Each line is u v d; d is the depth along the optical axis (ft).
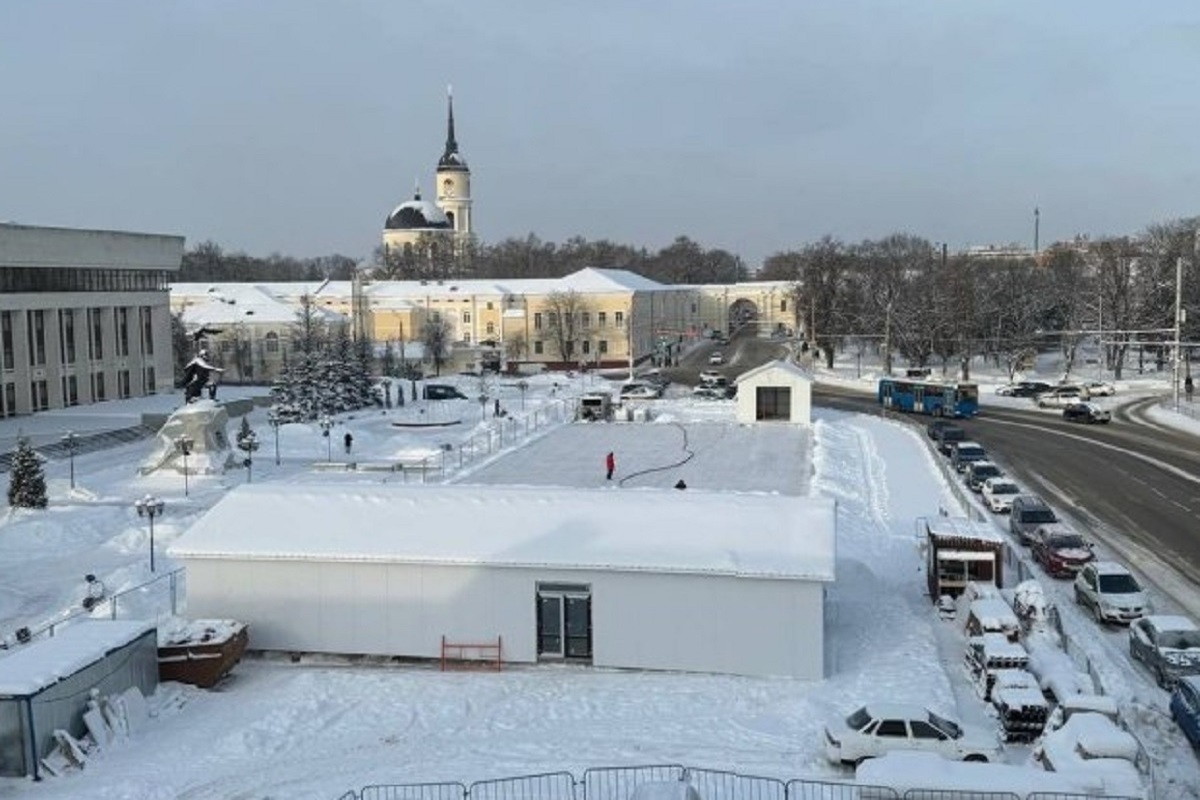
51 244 296.30
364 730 87.25
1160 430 258.78
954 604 113.70
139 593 120.67
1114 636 106.93
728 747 82.07
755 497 111.86
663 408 313.94
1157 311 401.49
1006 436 251.39
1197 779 74.95
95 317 319.27
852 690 94.27
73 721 82.69
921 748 75.97
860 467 211.41
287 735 86.17
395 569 103.81
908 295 443.73
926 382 309.22
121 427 267.59
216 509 112.37
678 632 99.96
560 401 324.19
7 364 283.79
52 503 180.24
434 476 205.05
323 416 287.28
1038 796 65.87
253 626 106.22
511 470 211.82
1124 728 77.51
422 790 73.82
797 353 502.79
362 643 104.73
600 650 101.35
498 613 102.73
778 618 98.17
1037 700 82.64
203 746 83.82
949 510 167.53
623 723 87.97
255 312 446.60
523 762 79.46
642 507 108.88
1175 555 135.95
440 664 103.30
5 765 78.28
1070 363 411.13
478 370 446.19
